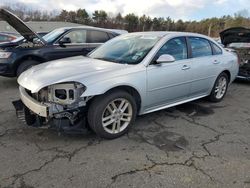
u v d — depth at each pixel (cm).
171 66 439
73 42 736
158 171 304
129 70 385
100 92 345
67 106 337
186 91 483
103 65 395
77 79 341
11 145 350
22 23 610
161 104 448
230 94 653
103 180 286
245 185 286
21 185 273
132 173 299
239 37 809
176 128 425
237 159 336
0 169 298
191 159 332
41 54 666
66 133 373
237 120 472
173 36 462
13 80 740
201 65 498
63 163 313
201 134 406
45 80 346
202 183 286
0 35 1355
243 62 746
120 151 345
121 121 389
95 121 356
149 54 416
